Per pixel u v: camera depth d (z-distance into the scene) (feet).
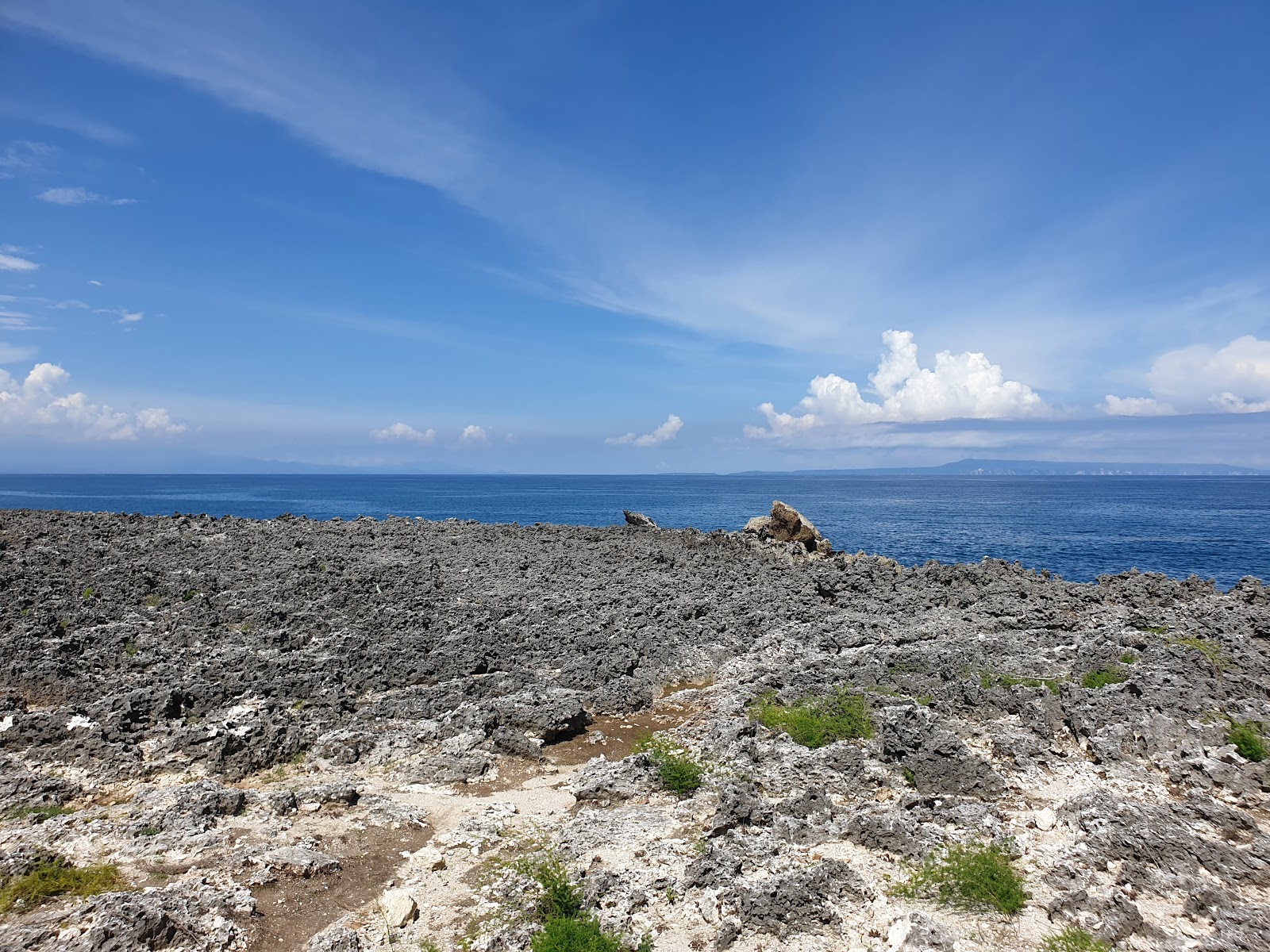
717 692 63.10
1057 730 49.55
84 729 48.52
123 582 87.97
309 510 433.89
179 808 39.55
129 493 620.90
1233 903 29.58
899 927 29.55
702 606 88.74
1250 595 81.66
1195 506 514.68
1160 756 43.68
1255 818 36.91
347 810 42.29
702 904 32.58
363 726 53.62
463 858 37.29
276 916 32.30
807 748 48.24
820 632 77.77
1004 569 109.50
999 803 40.63
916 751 45.06
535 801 44.75
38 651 62.95
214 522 144.46
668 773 45.39
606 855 37.09
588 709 61.67
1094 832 35.24
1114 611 79.46
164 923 29.50
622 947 30.09
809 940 30.14
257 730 49.96
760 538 146.41
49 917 29.99
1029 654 64.59
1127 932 28.53
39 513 140.46
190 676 60.13
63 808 40.70
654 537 147.33
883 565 120.57
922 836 36.40
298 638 71.41
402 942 30.76
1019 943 28.84
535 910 32.32
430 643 72.08
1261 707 48.03
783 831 38.19
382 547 127.65
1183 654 58.08
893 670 61.98
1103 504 557.33
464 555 122.72
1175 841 33.47
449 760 48.67
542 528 156.04
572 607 87.40
